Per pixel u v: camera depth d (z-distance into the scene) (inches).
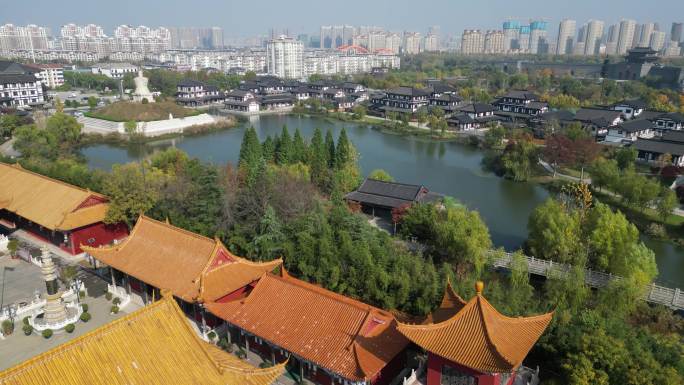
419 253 2192.4
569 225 2258.9
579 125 4798.2
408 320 1541.6
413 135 6151.6
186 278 1676.9
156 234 1871.3
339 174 3272.6
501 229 3073.3
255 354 1576.0
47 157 4028.1
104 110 6328.7
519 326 1230.9
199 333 1681.8
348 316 1402.6
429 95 7564.0
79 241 2356.1
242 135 6077.8
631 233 2156.7
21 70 7775.6
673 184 3597.4
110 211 2377.0
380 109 7598.4
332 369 1290.6
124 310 1863.9
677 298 1982.0
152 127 5944.9
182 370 1075.3
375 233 2208.4
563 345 1419.8
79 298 1923.0
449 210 2370.8
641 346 1398.9
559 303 1776.6
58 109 5812.0
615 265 2113.7
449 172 4456.2
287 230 2140.7
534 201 3641.7
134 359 1048.8
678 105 6894.7
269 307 1509.6
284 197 2385.6
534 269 2214.6
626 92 7716.5
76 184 2906.0
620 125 5147.6
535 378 1375.5
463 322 1206.9
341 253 1888.5
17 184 2657.5
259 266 1779.0
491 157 4766.2
